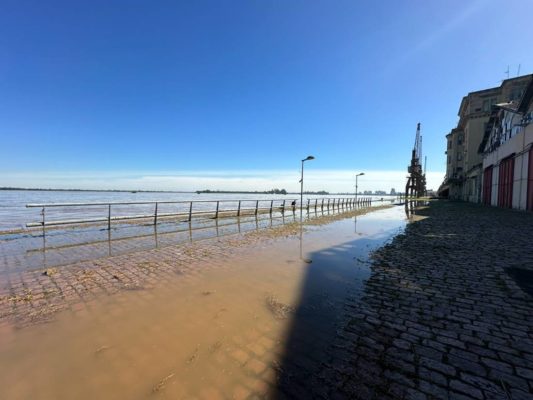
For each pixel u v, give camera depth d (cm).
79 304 407
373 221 1633
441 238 976
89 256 706
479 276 535
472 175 4303
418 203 4347
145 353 288
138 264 629
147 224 1395
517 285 482
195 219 1659
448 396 223
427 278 527
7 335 322
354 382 241
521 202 2141
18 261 653
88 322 353
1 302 413
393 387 234
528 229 1148
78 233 1088
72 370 262
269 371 258
